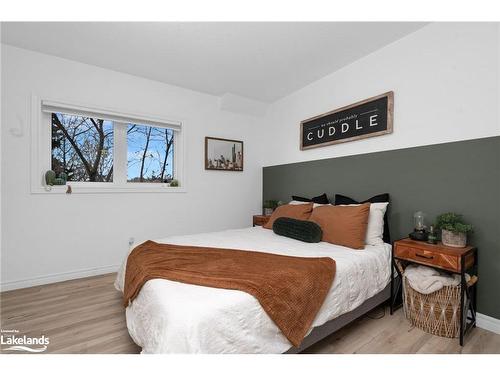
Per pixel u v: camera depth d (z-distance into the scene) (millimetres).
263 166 4113
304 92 3311
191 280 1271
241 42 2326
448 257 1626
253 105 3830
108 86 2842
